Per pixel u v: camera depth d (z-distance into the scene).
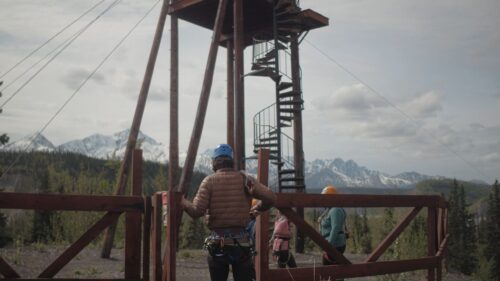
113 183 28.38
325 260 7.89
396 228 7.60
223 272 5.13
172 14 18.72
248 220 5.20
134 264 5.89
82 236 5.65
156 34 16.30
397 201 7.49
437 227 8.96
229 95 19.31
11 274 5.39
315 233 6.48
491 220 77.56
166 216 5.75
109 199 5.78
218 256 5.05
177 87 18.20
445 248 9.20
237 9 17.14
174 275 5.63
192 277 10.94
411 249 13.43
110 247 14.54
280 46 19.64
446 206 9.77
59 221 20.09
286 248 10.40
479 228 87.38
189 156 14.80
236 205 5.12
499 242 74.25
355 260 14.89
